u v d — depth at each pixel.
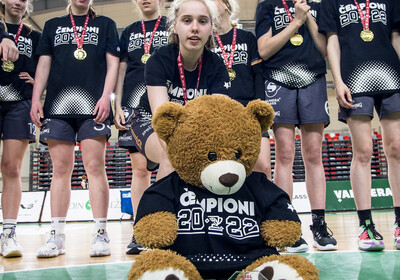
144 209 1.27
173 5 1.77
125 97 2.81
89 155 2.53
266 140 2.31
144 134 1.84
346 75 2.42
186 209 1.31
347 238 3.02
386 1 2.47
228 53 2.56
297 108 2.43
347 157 9.43
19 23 2.86
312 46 2.49
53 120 2.54
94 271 1.95
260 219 1.34
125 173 9.38
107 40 2.71
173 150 1.31
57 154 2.56
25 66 2.79
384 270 1.72
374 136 9.36
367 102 2.35
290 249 2.23
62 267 2.09
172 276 1.10
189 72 1.83
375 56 2.37
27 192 7.99
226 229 1.29
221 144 1.25
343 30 2.47
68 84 2.56
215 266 1.25
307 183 2.48
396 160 2.38
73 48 2.62
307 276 1.12
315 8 2.58
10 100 2.65
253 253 1.28
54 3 10.00
